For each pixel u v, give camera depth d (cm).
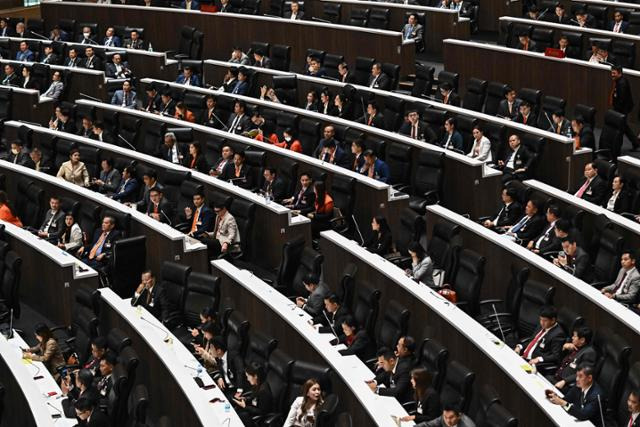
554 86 3938
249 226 3184
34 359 2547
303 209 3275
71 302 2953
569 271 2692
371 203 3209
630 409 2011
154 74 4759
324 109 4009
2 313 2945
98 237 3244
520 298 2519
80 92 4641
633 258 2536
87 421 2208
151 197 3359
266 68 4478
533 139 3344
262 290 2730
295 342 2517
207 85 4638
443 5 4750
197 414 2169
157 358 2420
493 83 3847
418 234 2933
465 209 3294
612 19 4372
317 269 2803
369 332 2544
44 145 3966
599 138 3575
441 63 4559
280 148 3566
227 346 2567
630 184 2983
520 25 4322
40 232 3316
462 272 2634
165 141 3781
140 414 2184
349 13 4831
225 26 4938
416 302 2558
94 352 2500
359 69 4244
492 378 2261
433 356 2245
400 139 3506
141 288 2838
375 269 2733
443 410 2039
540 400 2073
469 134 3544
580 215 2858
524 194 3031
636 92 3725
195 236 3198
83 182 3691
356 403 2184
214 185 3350
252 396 2348
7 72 4762
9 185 3684
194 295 2791
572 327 2325
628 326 2288
